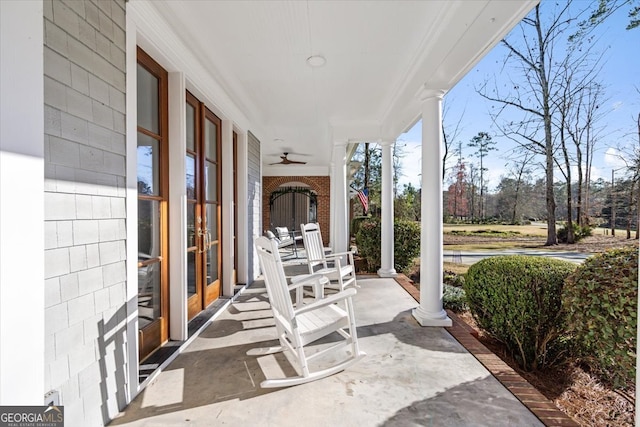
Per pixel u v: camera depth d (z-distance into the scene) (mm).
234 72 3375
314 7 2266
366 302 3830
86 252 1521
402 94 3691
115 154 1727
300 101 4305
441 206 3164
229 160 3840
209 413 1753
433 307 3109
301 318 2398
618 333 1817
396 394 1934
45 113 1293
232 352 2500
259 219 5504
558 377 2580
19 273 1068
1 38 1018
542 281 2498
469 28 2174
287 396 1916
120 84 1765
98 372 1594
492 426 1645
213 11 2297
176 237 2551
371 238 6324
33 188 1115
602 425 2078
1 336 1019
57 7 1347
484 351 2504
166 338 2525
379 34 2621
